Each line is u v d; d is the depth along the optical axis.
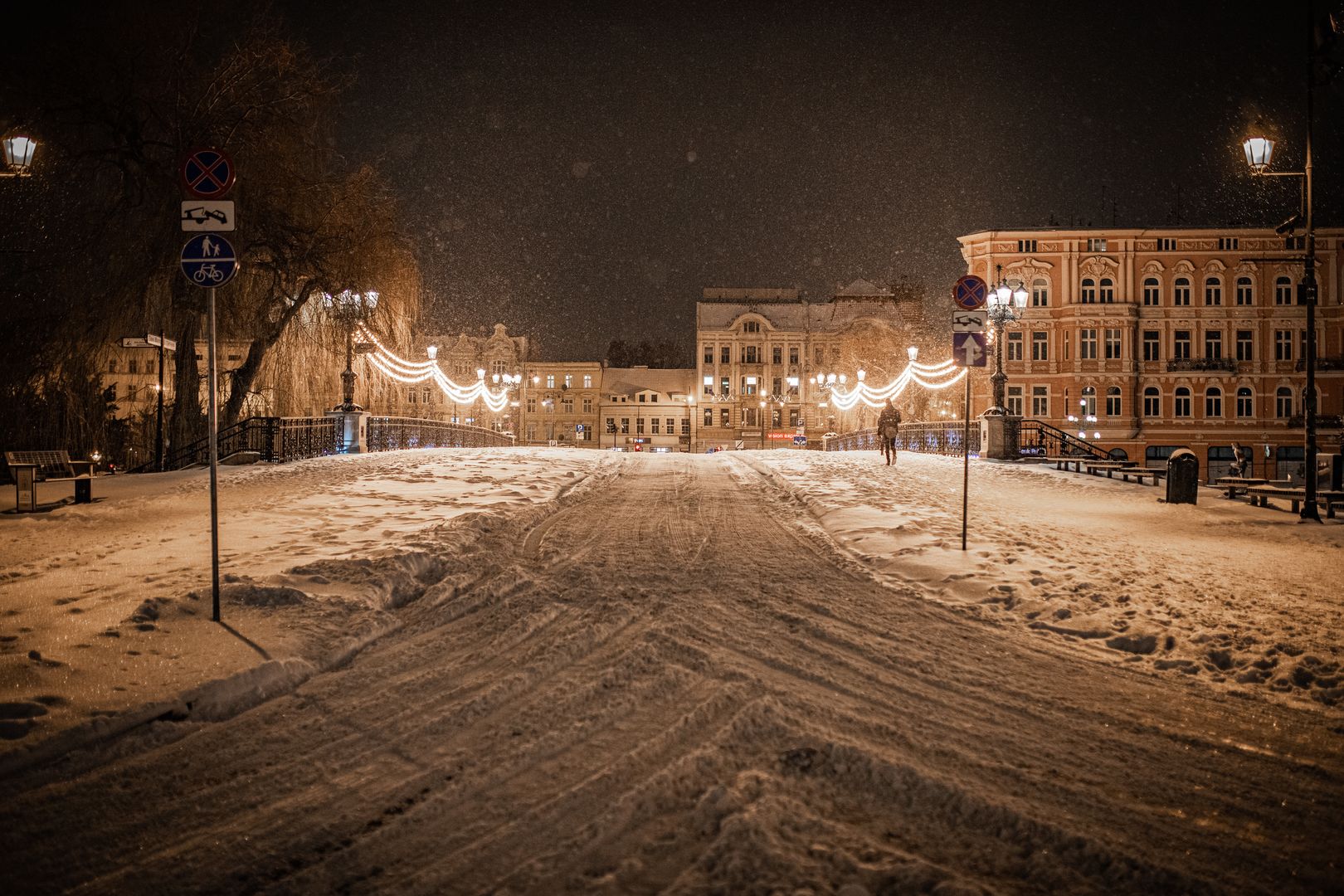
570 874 3.80
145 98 25.84
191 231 7.26
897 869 3.79
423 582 9.09
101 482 18.48
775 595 8.70
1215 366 57.25
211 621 7.19
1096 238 58.09
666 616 7.83
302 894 3.70
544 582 9.21
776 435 95.75
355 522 12.23
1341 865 3.97
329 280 29.33
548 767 4.85
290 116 28.25
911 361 45.75
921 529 12.23
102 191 26.70
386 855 3.99
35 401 25.69
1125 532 13.14
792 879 3.72
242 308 28.50
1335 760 5.11
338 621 7.32
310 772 4.83
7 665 6.02
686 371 109.31
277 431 23.77
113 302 25.81
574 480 19.84
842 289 104.00
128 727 5.25
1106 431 57.47
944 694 6.07
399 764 4.92
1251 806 4.52
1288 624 7.70
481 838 4.12
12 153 18.11
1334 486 18.11
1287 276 57.44
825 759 4.91
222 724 5.47
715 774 4.71
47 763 4.82
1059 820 4.32
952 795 4.53
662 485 19.86
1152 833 4.23
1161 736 5.41
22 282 25.34
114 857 3.99
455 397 47.75
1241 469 38.34
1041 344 58.38
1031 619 7.96
